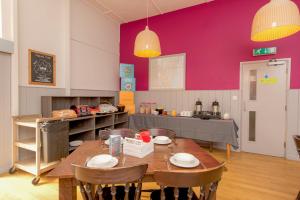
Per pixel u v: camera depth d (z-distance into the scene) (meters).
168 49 4.84
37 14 3.32
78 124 3.92
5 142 2.85
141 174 1.21
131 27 5.37
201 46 4.43
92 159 1.47
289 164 3.31
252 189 2.44
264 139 3.85
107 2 4.32
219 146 4.27
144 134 1.80
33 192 2.33
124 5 4.46
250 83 3.95
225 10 4.14
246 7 3.93
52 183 2.55
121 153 1.70
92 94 4.61
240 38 4.00
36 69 3.30
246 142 4.04
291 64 3.55
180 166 1.40
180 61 4.68
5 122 2.84
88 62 4.46
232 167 3.16
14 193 2.31
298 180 2.70
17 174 2.81
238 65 4.04
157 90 5.01
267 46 3.75
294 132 3.54
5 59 2.82
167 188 1.61
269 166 3.21
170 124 4.09
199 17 4.43
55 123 2.78
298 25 1.70
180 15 4.66
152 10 4.71
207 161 1.53
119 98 5.17
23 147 2.80
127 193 1.24
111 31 5.24
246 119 4.01
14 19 2.87
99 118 4.45
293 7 1.72
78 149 1.81
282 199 2.22
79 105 3.77
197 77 4.49
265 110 3.82
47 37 3.52
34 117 3.16
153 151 1.78
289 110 3.58
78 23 4.16
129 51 5.43
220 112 4.20
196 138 3.79
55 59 3.67
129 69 5.20
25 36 3.12
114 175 1.15
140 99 5.26
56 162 2.79
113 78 5.36
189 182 1.14
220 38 4.21
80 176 1.17
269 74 3.76
